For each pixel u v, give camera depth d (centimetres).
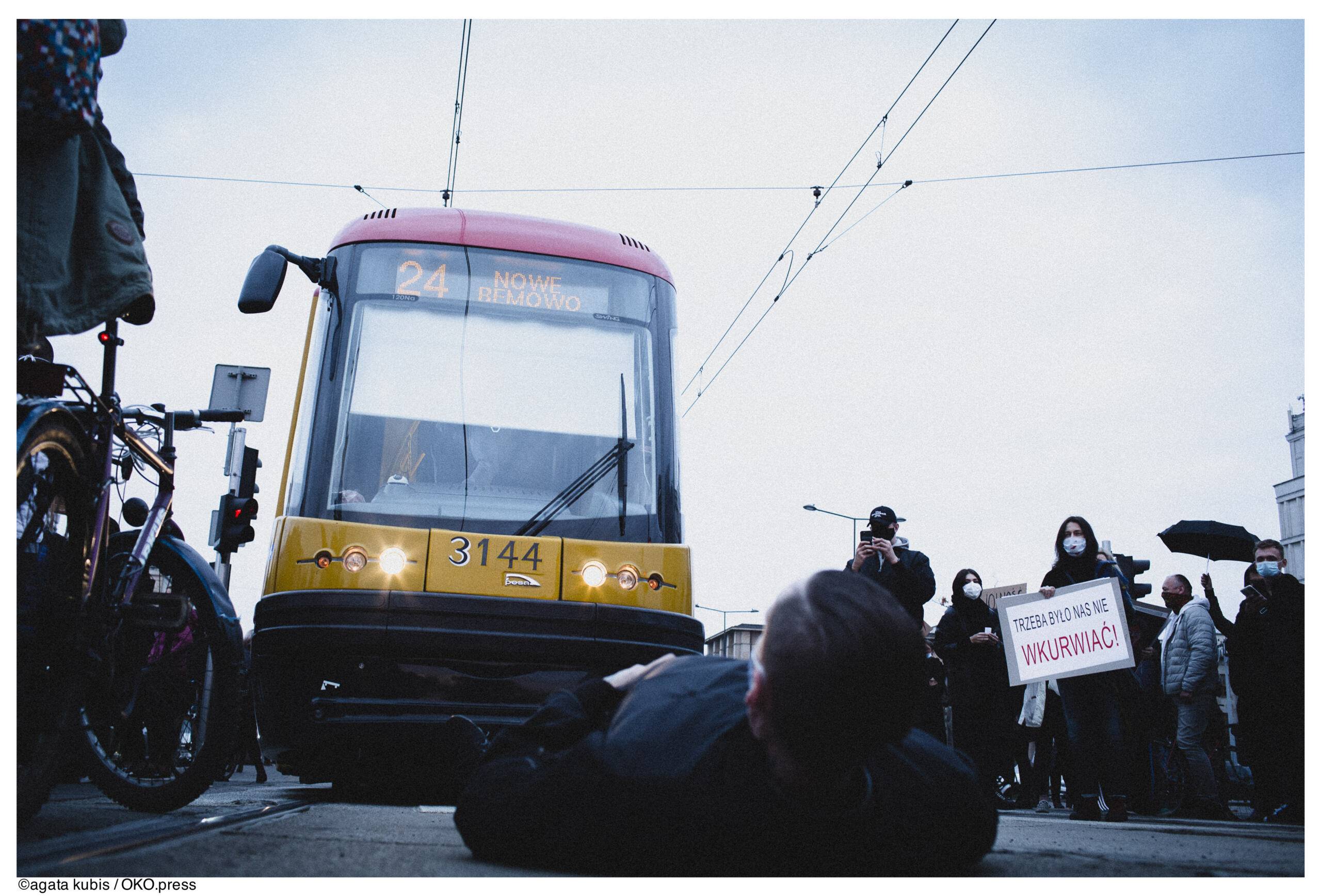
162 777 328
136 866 172
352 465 567
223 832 239
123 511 342
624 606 557
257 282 594
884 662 164
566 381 613
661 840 188
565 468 590
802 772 174
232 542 441
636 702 200
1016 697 778
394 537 543
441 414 589
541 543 556
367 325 601
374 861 199
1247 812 907
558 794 195
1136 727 591
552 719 212
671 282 674
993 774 735
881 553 667
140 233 304
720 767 185
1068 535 606
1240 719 711
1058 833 372
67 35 238
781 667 168
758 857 188
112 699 325
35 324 254
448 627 523
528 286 629
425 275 618
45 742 283
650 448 611
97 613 305
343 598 523
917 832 195
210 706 329
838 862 191
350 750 527
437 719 516
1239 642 709
